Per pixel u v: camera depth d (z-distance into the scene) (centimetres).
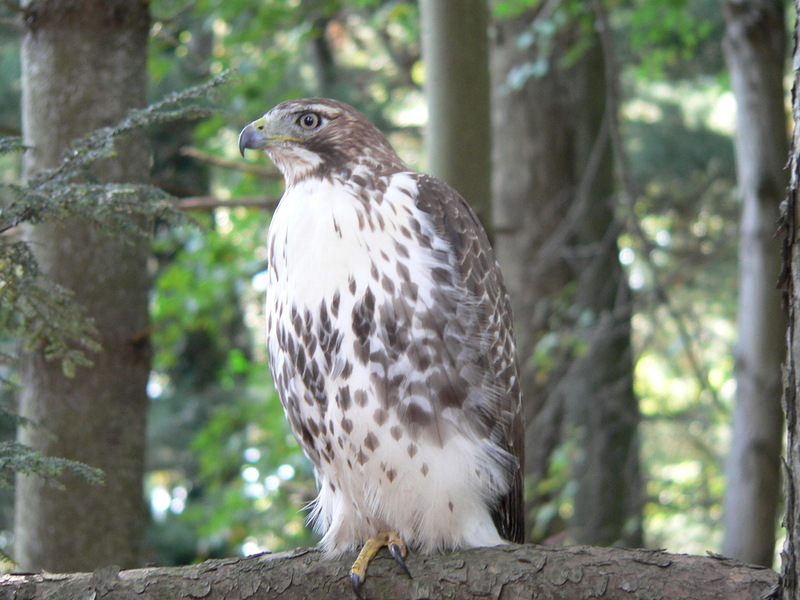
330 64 2319
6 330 609
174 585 565
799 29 480
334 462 670
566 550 541
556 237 1689
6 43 2062
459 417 642
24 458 529
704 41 2238
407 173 682
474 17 1027
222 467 1727
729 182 2394
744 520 1179
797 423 468
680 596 497
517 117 1825
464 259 663
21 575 581
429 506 643
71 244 760
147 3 792
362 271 635
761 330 1173
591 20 1609
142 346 793
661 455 2330
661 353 1964
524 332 1767
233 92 1614
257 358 2408
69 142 758
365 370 632
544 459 1706
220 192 2294
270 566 577
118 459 776
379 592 579
